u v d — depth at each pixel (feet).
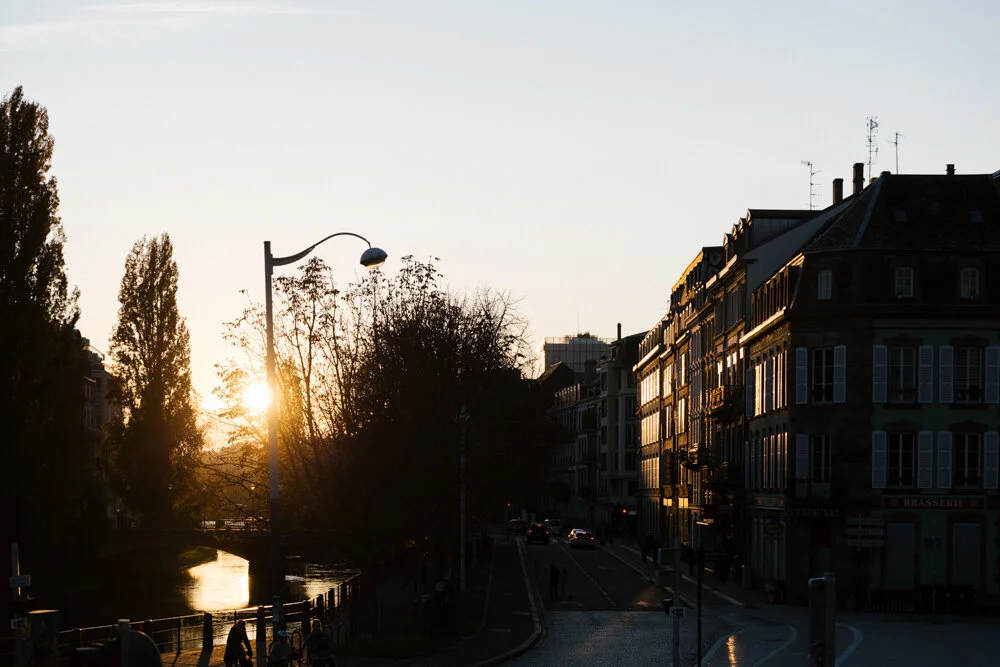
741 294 250.78
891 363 197.06
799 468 199.31
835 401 197.77
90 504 293.84
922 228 200.75
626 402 480.64
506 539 431.43
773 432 216.13
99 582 305.73
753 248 242.58
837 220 209.56
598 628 159.84
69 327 209.36
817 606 86.02
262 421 140.05
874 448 195.72
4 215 199.41
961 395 195.72
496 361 197.06
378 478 140.87
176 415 326.85
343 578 311.47
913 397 196.24
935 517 194.39
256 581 285.43
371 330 150.30
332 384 144.36
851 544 188.85
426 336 155.74
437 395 156.35
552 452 255.50
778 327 211.61
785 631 154.61
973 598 189.88
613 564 293.23
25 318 199.21
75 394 208.33
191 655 136.46
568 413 581.12
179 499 321.52
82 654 96.58
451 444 162.91
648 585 231.50
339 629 134.31
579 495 533.55
